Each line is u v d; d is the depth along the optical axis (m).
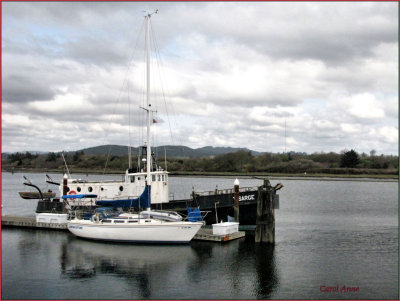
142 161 46.38
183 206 44.84
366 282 29.69
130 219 38.59
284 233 47.34
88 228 39.78
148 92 40.59
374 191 119.44
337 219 60.22
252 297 26.89
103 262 33.47
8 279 29.88
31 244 38.97
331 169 197.38
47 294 27.19
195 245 38.44
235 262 33.91
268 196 39.50
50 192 74.25
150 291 27.77
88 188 46.66
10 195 102.19
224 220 45.34
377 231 49.25
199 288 28.33
